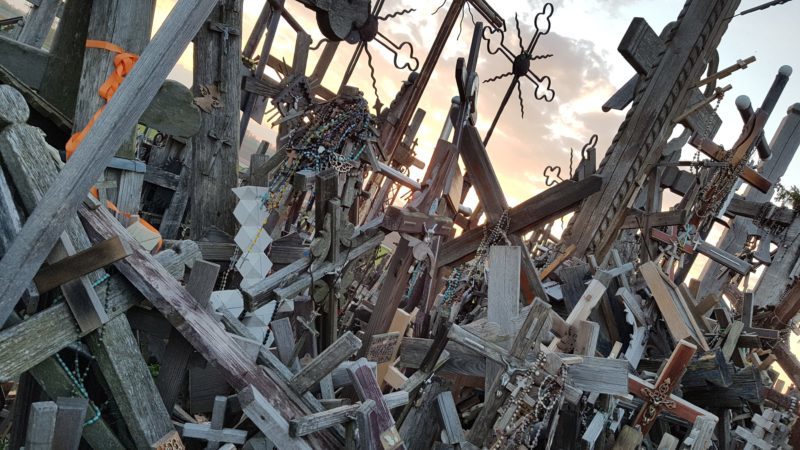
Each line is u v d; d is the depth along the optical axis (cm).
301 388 409
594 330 578
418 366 584
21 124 359
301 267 593
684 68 1188
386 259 1179
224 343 397
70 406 345
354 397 528
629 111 1219
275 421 368
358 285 982
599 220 1181
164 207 905
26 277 331
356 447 405
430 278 770
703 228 1251
